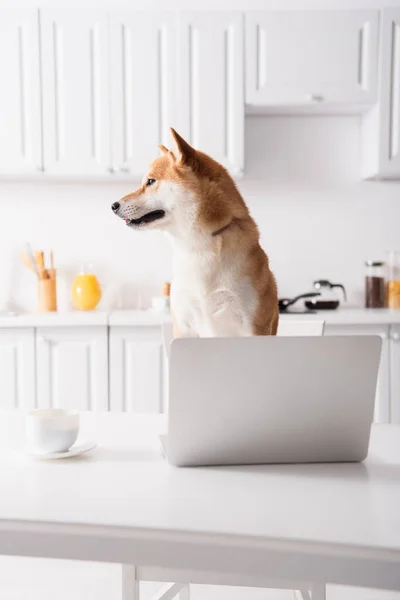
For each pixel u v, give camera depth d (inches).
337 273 137.1
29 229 135.0
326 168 135.8
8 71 119.1
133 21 118.7
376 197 136.6
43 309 129.6
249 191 135.9
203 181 63.9
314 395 33.2
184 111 119.7
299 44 119.6
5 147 119.9
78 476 31.8
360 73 120.6
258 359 32.3
